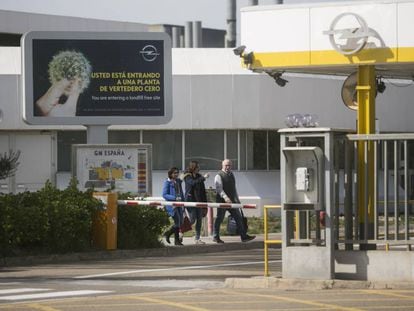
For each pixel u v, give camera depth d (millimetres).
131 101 41812
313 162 22484
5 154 54500
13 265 30688
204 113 55031
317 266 22656
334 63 30156
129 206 34625
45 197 32969
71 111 41594
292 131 22828
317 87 56656
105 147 40000
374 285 22328
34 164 55188
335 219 22953
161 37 41812
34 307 19953
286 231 23000
